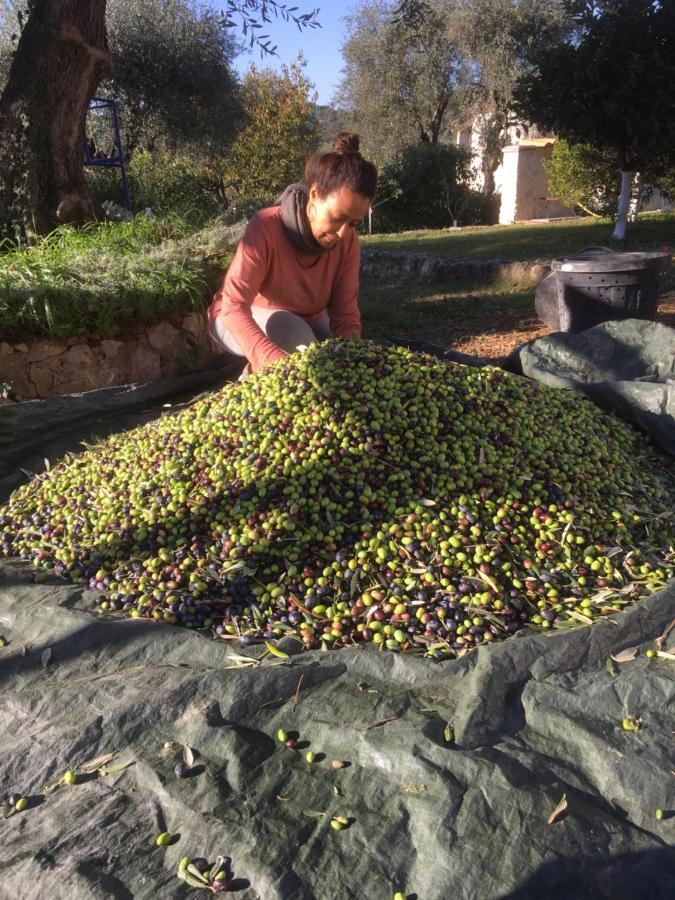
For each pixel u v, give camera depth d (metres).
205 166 23.00
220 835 1.57
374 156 25.27
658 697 1.85
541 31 20.89
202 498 2.68
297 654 2.12
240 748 1.78
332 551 2.49
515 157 22.50
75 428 4.17
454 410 2.94
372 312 8.63
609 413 3.66
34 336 4.82
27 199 6.97
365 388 2.91
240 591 2.41
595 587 2.36
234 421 2.95
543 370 4.03
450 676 1.93
